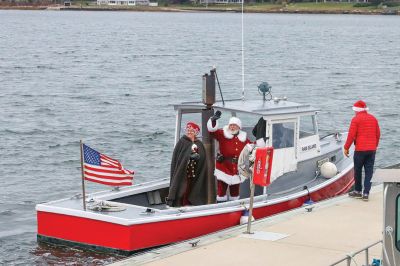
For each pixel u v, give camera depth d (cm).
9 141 2734
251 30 14100
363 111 1523
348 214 1416
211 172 1453
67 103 3788
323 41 10700
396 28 16212
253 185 1273
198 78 5166
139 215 1329
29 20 17588
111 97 4044
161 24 16362
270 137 1501
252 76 5319
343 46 9538
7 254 1464
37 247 1402
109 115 3381
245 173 1405
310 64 6538
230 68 5988
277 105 1577
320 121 3244
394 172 863
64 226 1359
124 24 15938
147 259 1136
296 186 1597
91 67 5988
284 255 1166
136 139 2806
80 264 1309
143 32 12581
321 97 4144
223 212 1388
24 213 1795
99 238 1324
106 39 10344
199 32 12912
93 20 18238
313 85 4781
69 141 2752
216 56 7362
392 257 872
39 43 9225
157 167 2364
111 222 1306
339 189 1669
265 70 5859
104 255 1322
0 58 6756
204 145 1456
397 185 866
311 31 14075
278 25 16962
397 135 2872
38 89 4400
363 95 4247
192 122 1498
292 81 5022
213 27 15175
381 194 1582
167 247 1196
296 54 7862
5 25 14475
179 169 1433
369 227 1329
